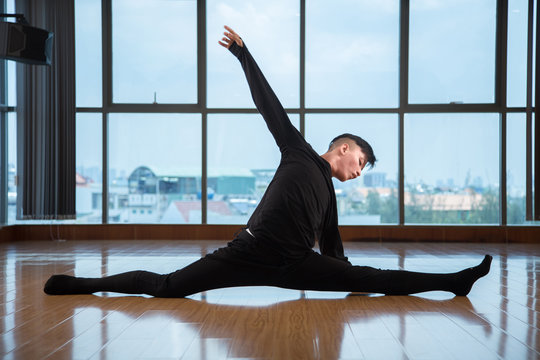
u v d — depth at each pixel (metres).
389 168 6.38
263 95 2.43
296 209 2.29
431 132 6.36
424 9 6.36
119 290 2.53
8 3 6.26
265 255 2.30
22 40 4.07
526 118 6.20
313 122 6.43
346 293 2.67
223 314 2.17
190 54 6.47
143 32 6.46
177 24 6.46
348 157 2.53
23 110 6.27
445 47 6.35
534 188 6.18
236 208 6.47
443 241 6.20
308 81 6.43
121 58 6.46
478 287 2.90
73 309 2.27
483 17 6.32
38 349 1.67
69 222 6.42
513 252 5.11
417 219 6.36
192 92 6.47
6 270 3.72
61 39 6.28
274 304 2.39
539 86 6.17
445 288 2.50
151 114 6.47
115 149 6.46
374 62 6.41
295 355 1.60
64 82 6.30
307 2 6.42
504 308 2.31
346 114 6.41
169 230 6.37
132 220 6.47
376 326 1.97
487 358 1.58
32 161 6.27
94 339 1.79
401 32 6.34
